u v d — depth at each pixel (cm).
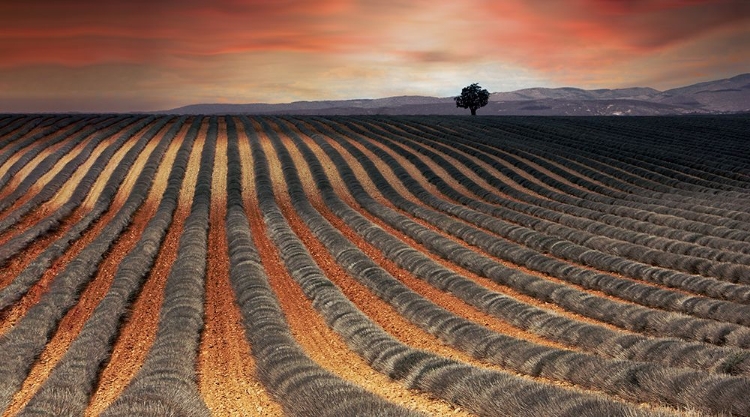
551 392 1130
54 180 4316
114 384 1494
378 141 6556
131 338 1844
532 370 1465
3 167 4731
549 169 5262
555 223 3550
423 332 1919
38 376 1583
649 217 3641
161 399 1211
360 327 1798
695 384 1148
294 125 7900
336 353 1695
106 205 3816
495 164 5338
